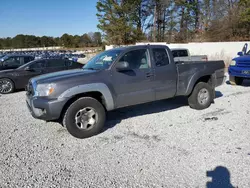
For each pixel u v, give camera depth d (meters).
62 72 4.14
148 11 38.41
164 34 36.53
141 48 4.27
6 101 6.65
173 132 3.86
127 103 4.11
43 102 3.41
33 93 3.70
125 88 4.02
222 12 27.97
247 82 9.13
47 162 2.93
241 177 2.47
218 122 4.27
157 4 37.06
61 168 2.78
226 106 5.38
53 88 3.44
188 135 3.71
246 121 4.27
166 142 3.46
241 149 3.13
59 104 3.43
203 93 5.17
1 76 7.89
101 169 2.74
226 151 3.09
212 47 17.52
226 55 16.25
